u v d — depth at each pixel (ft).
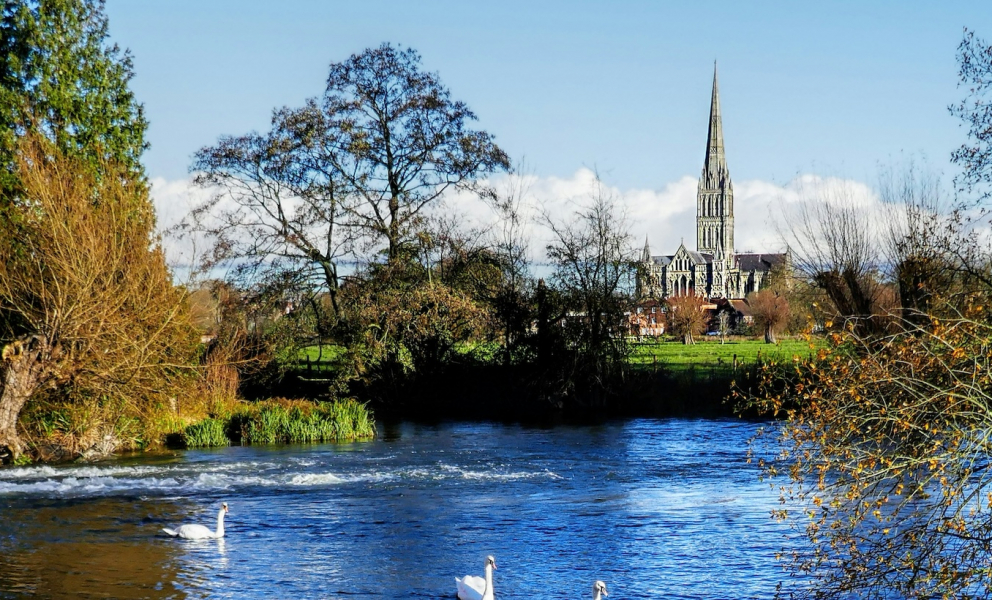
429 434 149.69
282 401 153.99
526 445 134.31
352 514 84.58
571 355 181.27
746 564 66.64
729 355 288.30
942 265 112.37
